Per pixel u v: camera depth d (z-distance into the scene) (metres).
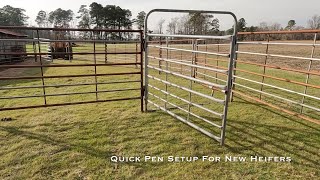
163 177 2.75
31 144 3.45
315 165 3.04
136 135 3.82
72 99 6.11
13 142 3.51
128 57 17.89
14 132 3.86
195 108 5.23
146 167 2.94
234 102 5.78
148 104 5.52
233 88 6.03
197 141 3.64
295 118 4.68
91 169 2.87
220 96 6.43
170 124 4.28
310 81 8.92
